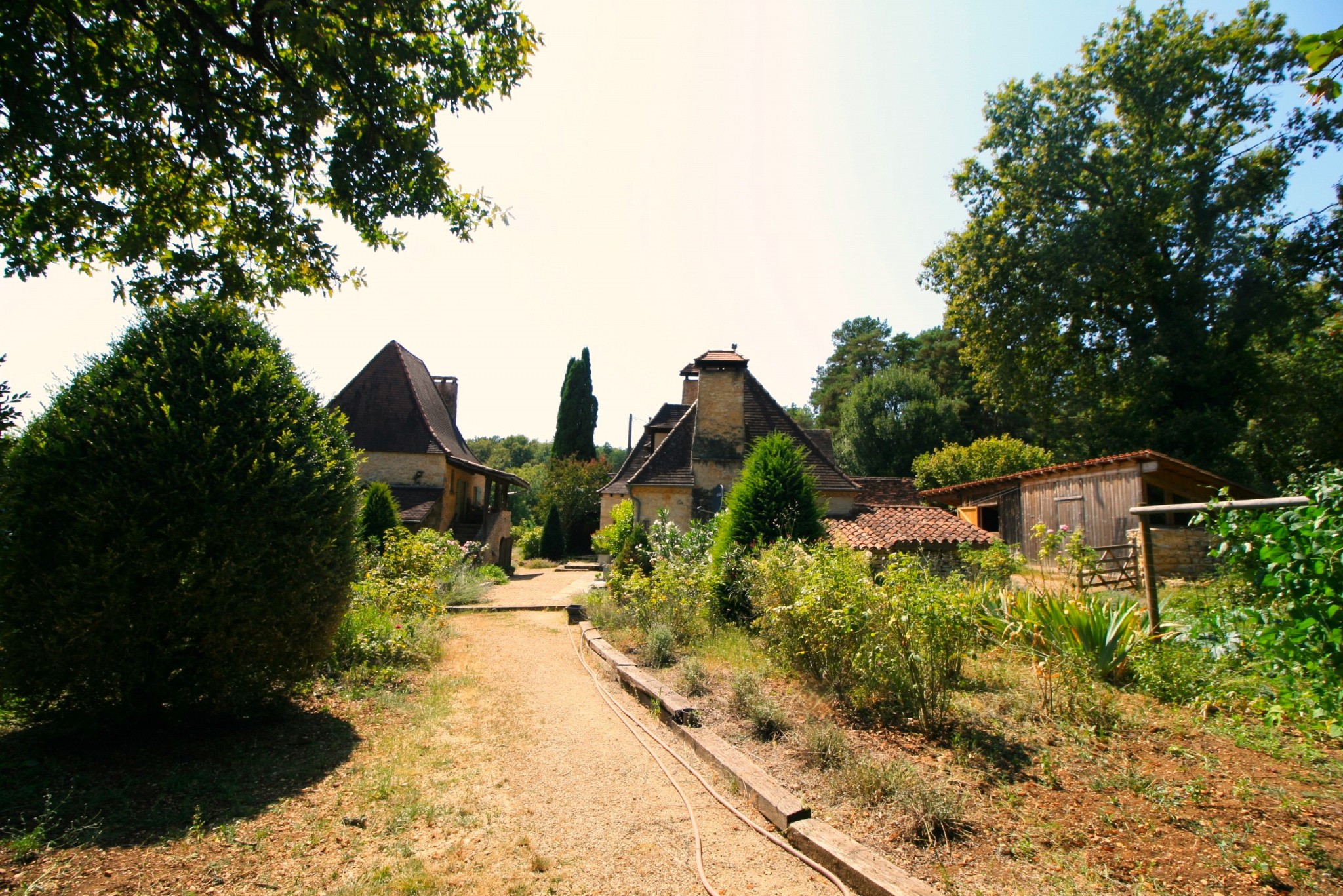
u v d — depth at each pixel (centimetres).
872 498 2117
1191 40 2038
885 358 4869
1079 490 1659
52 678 432
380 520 1664
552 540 3344
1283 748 449
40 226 526
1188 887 296
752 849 354
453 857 338
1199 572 1415
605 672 786
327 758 465
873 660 516
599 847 354
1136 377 2133
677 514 1579
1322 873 303
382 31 565
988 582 848
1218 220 2059
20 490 427
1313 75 266
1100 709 502
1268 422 2056
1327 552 347
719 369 1512
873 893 299
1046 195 2181
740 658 739
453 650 886
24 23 451
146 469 445
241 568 464
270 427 498
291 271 668
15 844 311
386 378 2272
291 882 305
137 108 523
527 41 649
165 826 352
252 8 534
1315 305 2041
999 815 368
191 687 471
